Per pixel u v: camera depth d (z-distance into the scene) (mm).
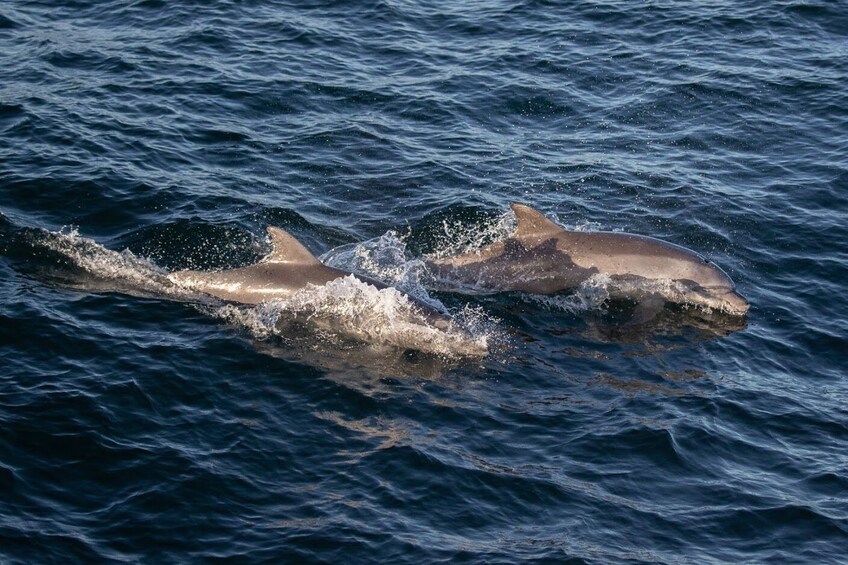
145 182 23828
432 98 28969
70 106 26766
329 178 25109
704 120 28641
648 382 18859
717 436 17531
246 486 15703
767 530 15633
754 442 17516
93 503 15141
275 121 27391
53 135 25281
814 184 25828
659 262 21719
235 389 17750
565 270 21781
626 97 29609
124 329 18953
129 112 26891
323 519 15188
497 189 25141
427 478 16078
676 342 20156
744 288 22000
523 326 20344
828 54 31750
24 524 14586
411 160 26078
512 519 15492
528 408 17875
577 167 26297
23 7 32219
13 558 14016
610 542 15172
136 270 20844
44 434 16234
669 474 16625
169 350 18484
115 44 30375
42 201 22688
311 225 23203
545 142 27438
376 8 33594
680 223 24219
